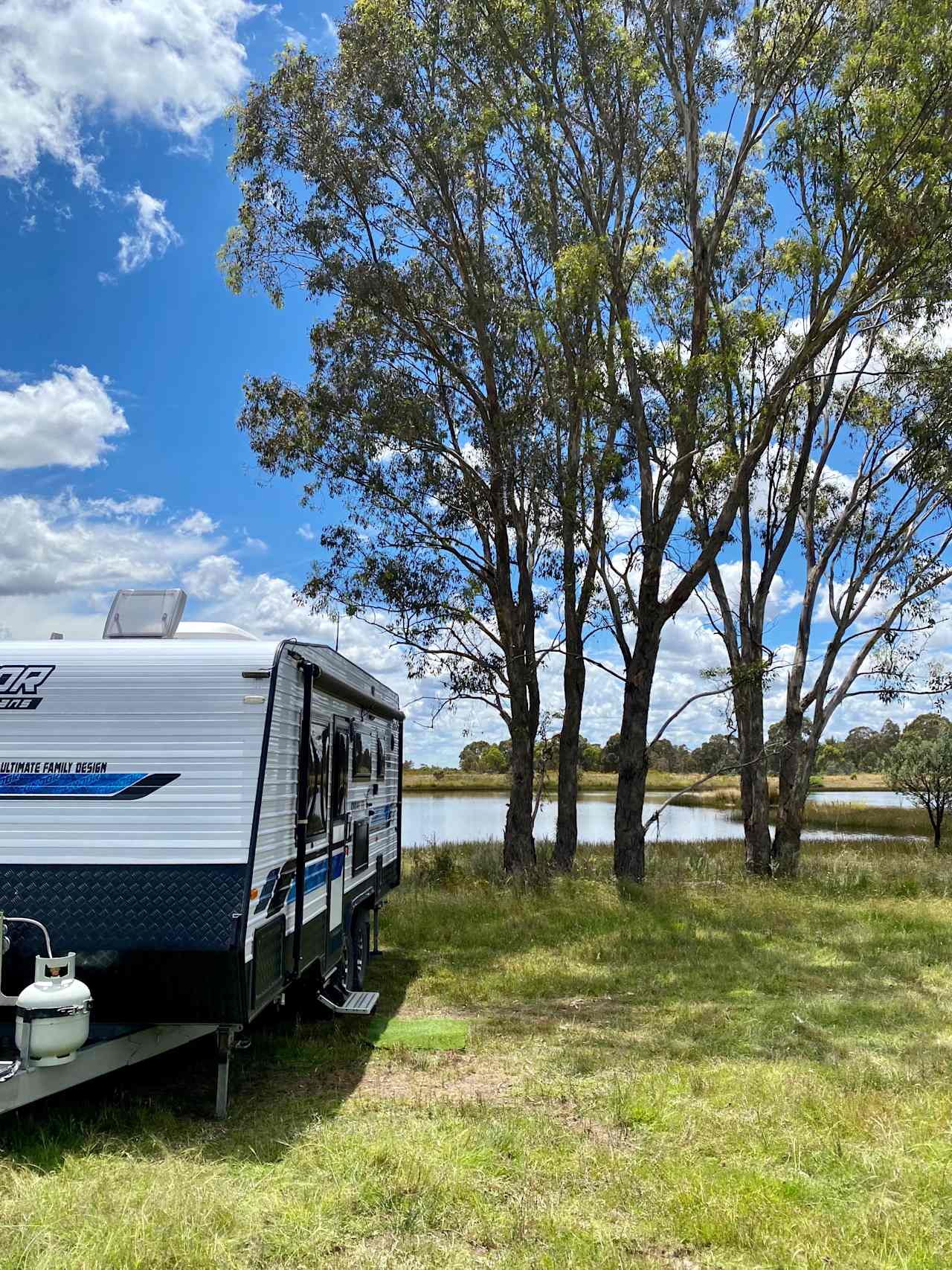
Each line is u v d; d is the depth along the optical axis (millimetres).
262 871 5164
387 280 15672
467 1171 4441
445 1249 3732
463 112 15281
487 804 54656
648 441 16031
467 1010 7910
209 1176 4328
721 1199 4160
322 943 6531
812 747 18078
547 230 15555
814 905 13523
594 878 15609
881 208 13820
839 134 14250
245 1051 6566
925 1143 4793
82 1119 5094
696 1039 6953
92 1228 3752
